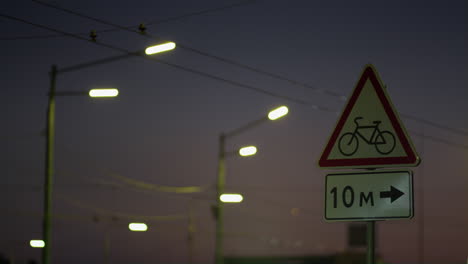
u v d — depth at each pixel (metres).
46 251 22.11
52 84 22.39
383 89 8.26
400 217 7.98
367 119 8.27
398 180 8.05
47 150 22.39
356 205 8.12
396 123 8.16
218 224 28.78
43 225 22.22
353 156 8.23
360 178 8.16
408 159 8.06
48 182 22.31
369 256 8.03
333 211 8.20
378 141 8.19
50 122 22.38
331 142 8.32
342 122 8.33
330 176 8.26
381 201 8.06
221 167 28.77
